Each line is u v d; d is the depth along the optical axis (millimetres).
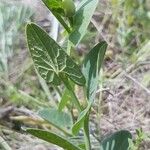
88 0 284
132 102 500
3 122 497
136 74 537
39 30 270
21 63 560
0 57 558
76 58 529
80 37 282
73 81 290
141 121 476
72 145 297
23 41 579
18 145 461
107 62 562
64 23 284
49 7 279
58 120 349
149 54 555
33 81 543
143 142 423
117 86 512
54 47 274
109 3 619
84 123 306
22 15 591
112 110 490
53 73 288
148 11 617
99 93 500
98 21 619
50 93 504
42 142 453
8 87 523
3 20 588
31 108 508
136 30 595
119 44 584
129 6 617
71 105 391
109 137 344
